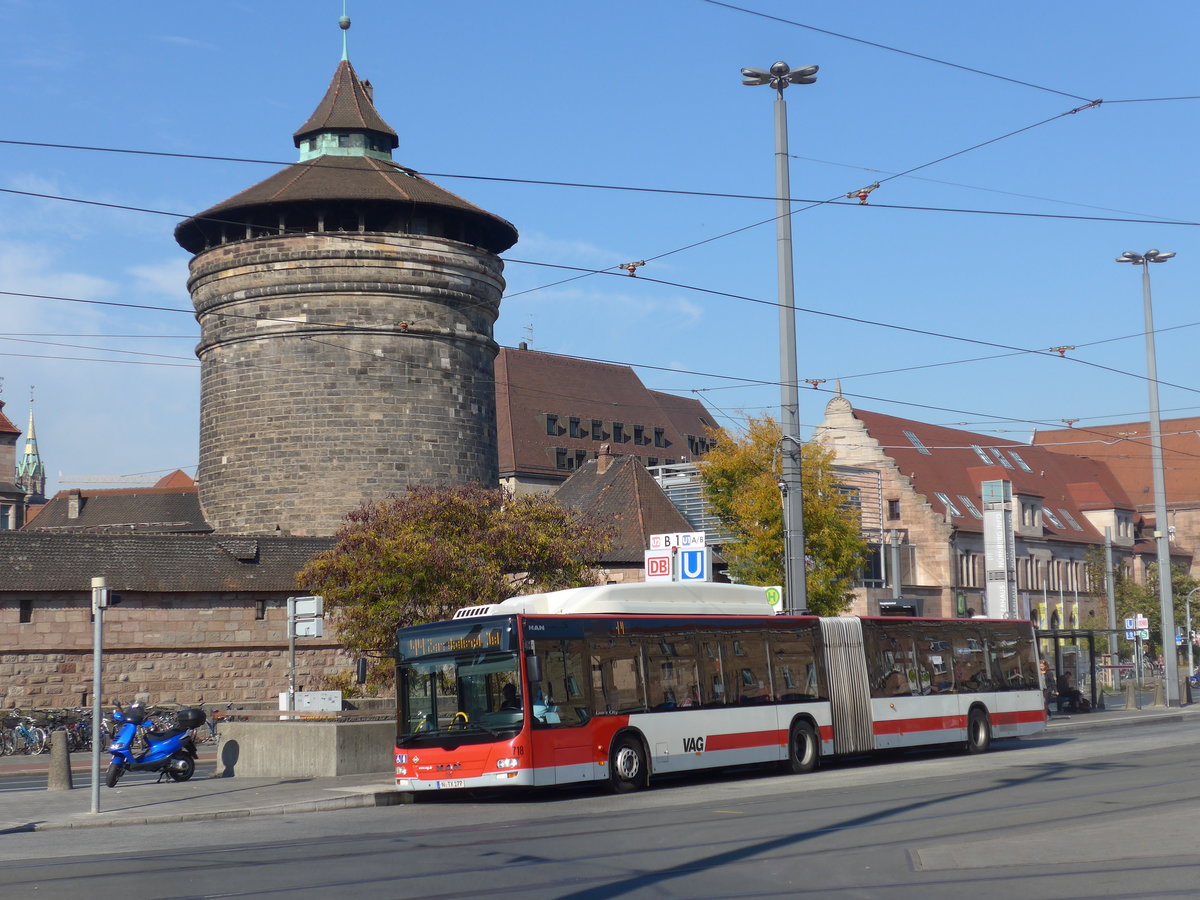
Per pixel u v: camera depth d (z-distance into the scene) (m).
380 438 51.31
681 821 19.64
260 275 51.47
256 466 51.56
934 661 33.06
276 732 28.66
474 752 23.84
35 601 41.22
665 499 62.78
